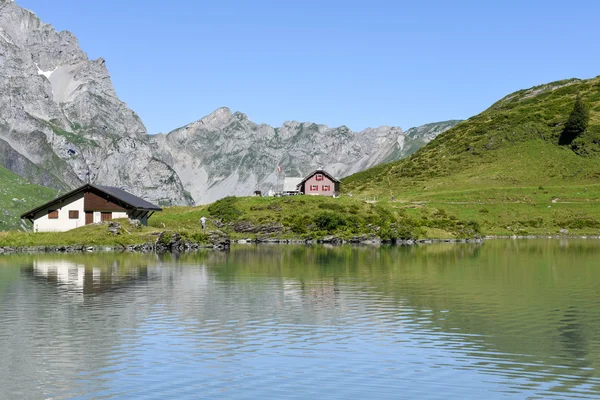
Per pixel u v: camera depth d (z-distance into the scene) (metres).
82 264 77.00
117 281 60.56
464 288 56.44
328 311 45.06
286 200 153.50
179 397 27.36
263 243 131.50
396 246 119.00
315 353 33.84
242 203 154.00
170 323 40.88
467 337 37.31
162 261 81.88
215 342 36.00
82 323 40.75
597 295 52.47
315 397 27.38
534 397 27.39
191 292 53.56
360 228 138.00
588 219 173.38
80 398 27.28
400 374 30.39
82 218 116.69
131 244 103.81
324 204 149.75
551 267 75.06
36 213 116.94
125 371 30.77
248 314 43.91
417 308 46.31
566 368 31.30
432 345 35.50
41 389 28.31
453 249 109.12
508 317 43.06
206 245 109.88
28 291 53.75
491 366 31.61
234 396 27.47
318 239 132.50
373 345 35.47
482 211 178.62
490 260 84.88
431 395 27.62
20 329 39.09
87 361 32.31
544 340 36.59
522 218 174.75
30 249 99.69
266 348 34.78
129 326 39.97
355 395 27.59
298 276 65.12
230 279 62.31
